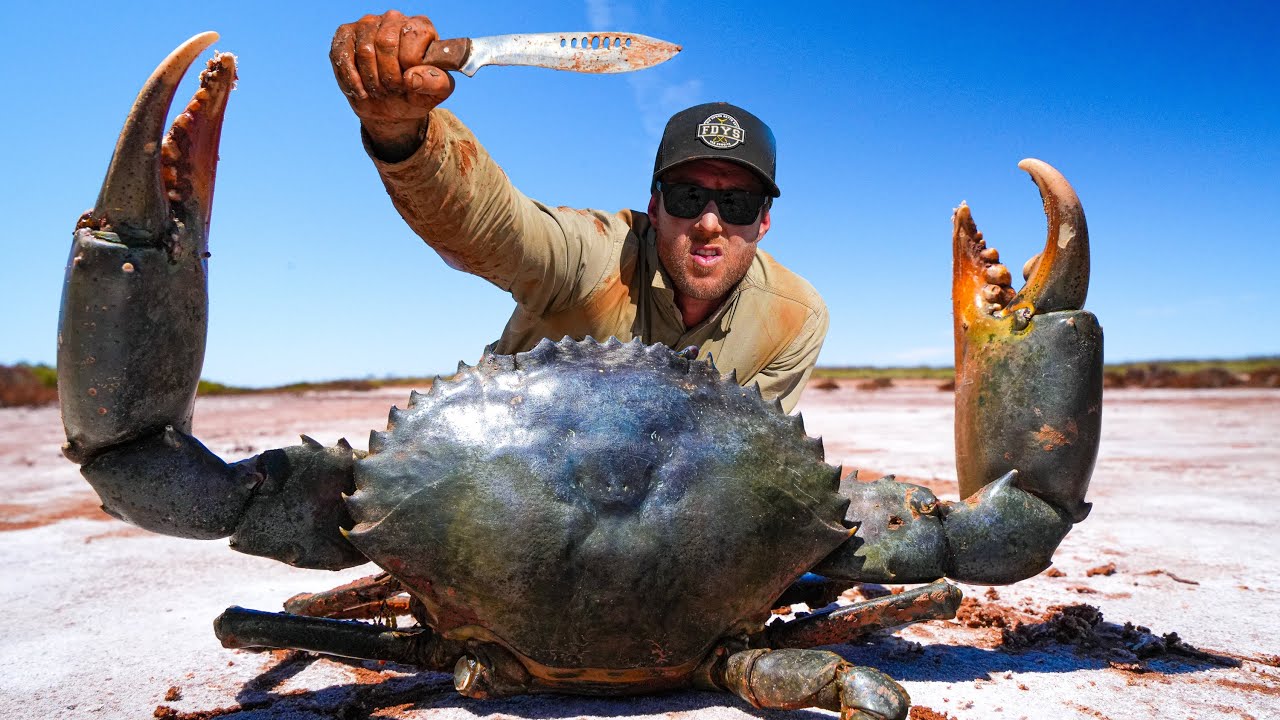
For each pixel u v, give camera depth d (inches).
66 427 26.3
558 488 25.5
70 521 74.3
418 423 27.1
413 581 26.3
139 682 34.9
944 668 35.6
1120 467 105.3
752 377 43.1
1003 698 32.0
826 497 28.6
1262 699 32.2
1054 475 32.2
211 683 34.7
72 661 37.5
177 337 26.4
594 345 28.8
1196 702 31.8
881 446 137.0
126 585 51.3
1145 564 55.4
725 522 26.5
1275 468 102.2
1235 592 48.5
